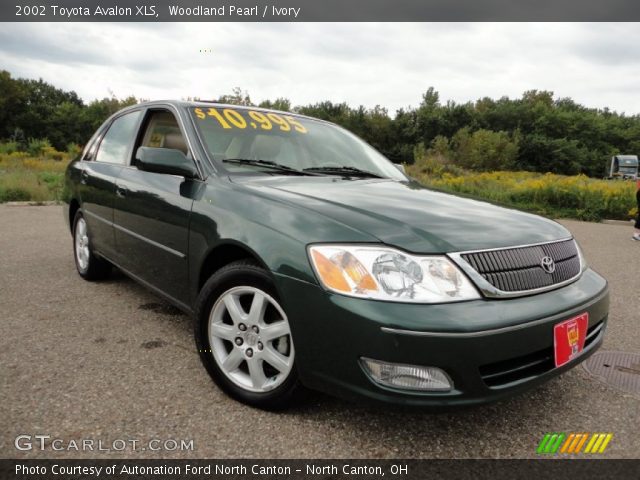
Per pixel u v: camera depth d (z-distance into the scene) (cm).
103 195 364
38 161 2344
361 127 6594
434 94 7488
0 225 736
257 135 314
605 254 678
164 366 266
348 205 222
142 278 320
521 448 204
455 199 265
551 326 198
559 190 1245
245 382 229
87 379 247
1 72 5700
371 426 214
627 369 286
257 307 219
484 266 193
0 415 211
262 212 224
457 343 175
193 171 272
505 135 5819
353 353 182
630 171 5103
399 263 185
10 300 369
